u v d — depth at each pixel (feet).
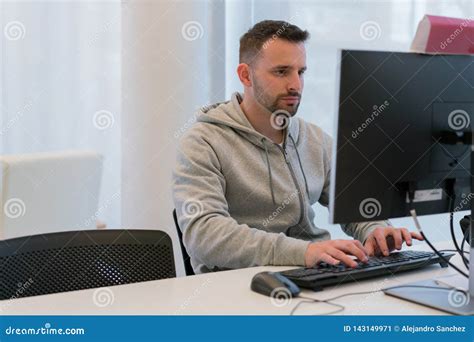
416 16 9.57
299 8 9.72
